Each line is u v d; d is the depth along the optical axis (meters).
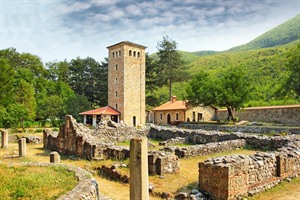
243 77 39.97
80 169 11.13
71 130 20.97
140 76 54.38
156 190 10.92
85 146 18.95
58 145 22.97
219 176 9.51
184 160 16.81
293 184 11.53
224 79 40.62
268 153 11.76
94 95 77.62
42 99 60.41
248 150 19.92
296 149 13.49
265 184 10.78
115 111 52.06
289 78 39.47
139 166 7.62
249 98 39.59
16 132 38.75
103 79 75.12
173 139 24.56
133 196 7.64
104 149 18.28
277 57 75.88
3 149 23.59
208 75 45.69
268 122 39.78
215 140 23.86
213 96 40.44
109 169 14.11
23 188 8.49
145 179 7.68
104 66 76.19
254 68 73.69
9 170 10.70
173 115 51.44
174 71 66.50
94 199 8.43
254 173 10.36
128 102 52.22
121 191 11.58
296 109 36.56
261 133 30.50
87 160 18.12
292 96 45.84
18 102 48.06
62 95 68.19
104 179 13.63
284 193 10.51
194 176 12.95
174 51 68.12
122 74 52.06
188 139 25.89
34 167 11.41
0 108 40.88
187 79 67.69
